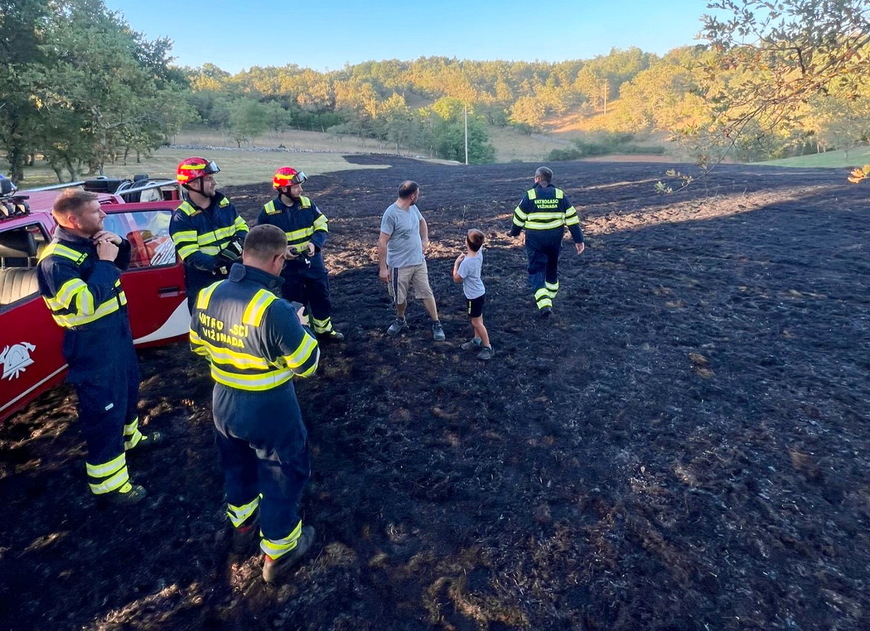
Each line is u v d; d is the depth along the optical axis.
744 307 6.49
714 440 3.84
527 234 6.09
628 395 4.47
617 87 183.25
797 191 16.00
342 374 4.89
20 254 4.04
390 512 3.21
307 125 113.69
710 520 3.10
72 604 2.65
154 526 3.15
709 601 2.59
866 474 3.45
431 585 2.71
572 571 2.78
